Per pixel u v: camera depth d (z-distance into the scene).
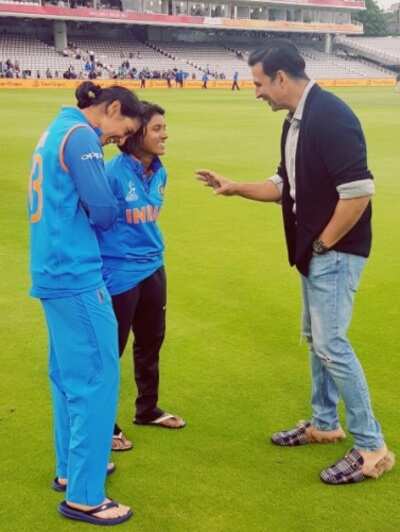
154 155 3.73
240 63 66.31
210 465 3.80
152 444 4.02
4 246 8.09
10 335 5.57
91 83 3.18
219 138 19.33
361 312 6.11
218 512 3.38
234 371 4.97
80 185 3.01
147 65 60.25
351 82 65.69
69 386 3.24
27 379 4.82
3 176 12.62
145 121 3.61
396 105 34.31
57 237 3.06
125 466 3.79
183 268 7.36
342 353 3.57
